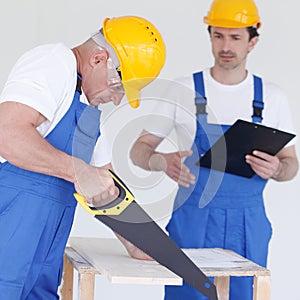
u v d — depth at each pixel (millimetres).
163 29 4652
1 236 2377
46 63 2336
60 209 2457
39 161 2273
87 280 2463
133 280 2314
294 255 4773
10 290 2369
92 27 4602
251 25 3592
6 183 2400
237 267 2594
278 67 4738
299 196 4750
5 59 4516
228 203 3537
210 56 4684
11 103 2270
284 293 4773
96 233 4648
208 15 3670
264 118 3670
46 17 4547
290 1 4719
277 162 3420
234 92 3682
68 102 2396
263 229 3613
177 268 2350
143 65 2406
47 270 2490
